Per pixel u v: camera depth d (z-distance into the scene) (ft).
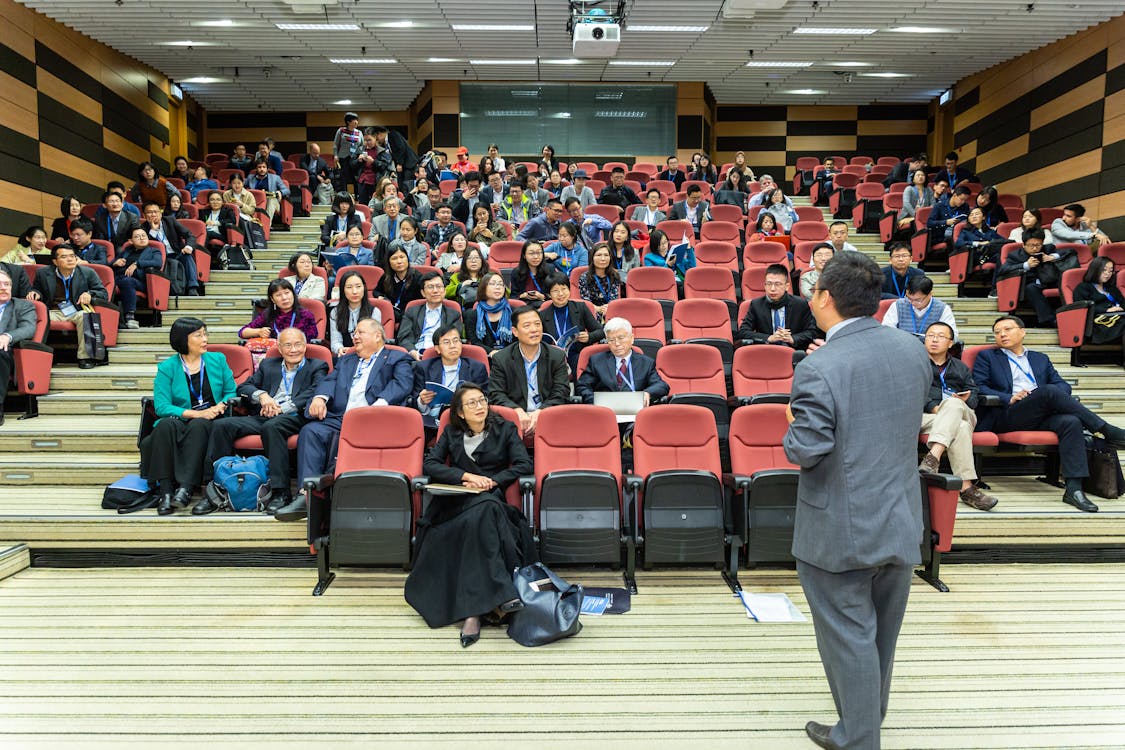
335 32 35.17
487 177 34.40
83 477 14.62
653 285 20.86
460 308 17.97
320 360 15.03
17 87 29.01
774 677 8.96
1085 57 33.27
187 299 23.15
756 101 50.90
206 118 52.49
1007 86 39.70
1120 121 30.81
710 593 11.53
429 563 10.58
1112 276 20.83
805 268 23.45
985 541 12.75
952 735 7.71
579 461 12.36
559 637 9.82
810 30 34.71
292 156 52.90
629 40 36.81
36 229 24.49
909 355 6.68
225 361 14.82
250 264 26.86
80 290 19.67
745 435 12.76
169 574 12.32
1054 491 14.66
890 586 6.89
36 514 12.76
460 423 11.98
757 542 11.62
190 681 8.83
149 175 29.63
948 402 13.47
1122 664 9.20
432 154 36.17
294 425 13.96
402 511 11.64
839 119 52.60
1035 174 36.86
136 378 18.01
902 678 8.87
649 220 28.50
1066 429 13.80
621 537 11.93
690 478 11.69
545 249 22.80
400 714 8.15
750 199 32.60
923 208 29.84
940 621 10.41
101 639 9.87
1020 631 10.09
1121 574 12.22
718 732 7.80
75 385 17.99
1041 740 7.62
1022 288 22.65
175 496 13.14
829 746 7.28
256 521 12.66
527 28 34.83
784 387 15.57
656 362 15.49
